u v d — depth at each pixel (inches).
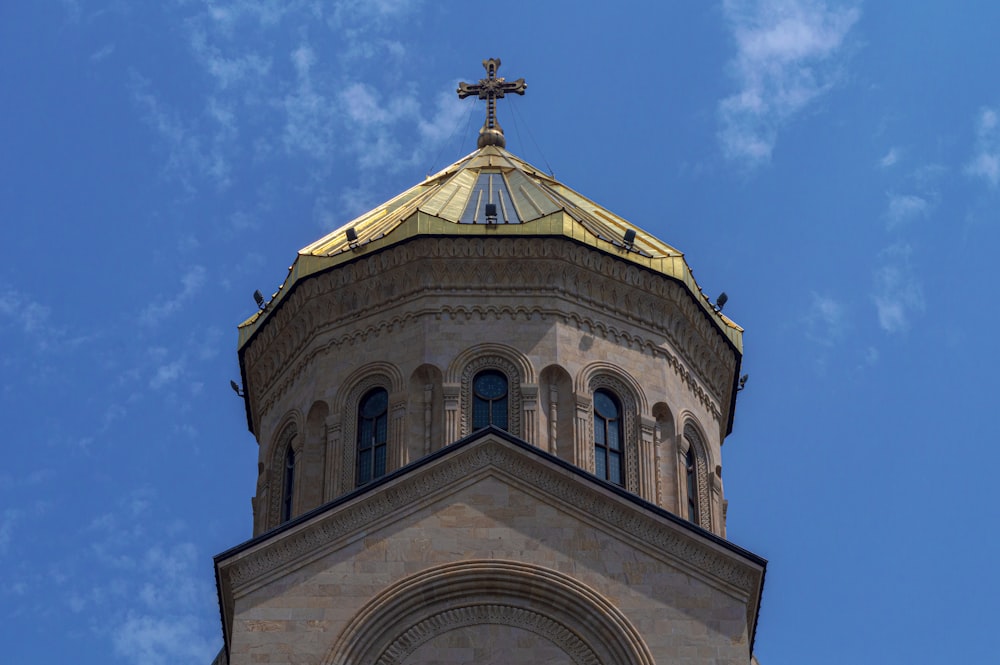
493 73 3046.3
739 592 2186.3
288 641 2127.2
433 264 2501.2
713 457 2573.8
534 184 2714.1
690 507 2504.9
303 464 2474.2
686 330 2586.1
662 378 2519.7
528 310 2484.0
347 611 2149.4
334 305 2541.8
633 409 2476.6
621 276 2534.5
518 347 2458.2
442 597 2167.8
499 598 2172.7
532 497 2226.9
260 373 2655.0
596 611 2160.4
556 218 2518.5
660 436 2493.8
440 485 2228.1
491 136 2947.8
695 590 2181.3
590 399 2448.3
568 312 2492.6
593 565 2190.0
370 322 2512.3
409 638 2149.4
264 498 2544.3
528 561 2187.5
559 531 2208.4
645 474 2440.9
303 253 2600.9
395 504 2214.6
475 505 2219.5
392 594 2158.0
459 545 2194.9
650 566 2192.4
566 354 2463.1
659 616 2162.9
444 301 2485.2
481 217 2578.7
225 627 2329.0
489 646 2149.4
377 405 2468.0
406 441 2409.0
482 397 2439.7
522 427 2411.4
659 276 2556.6
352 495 2210.9
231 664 2108.8
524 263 2502.5
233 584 2159.2
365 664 2128.4
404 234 2514.8
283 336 2600.9
